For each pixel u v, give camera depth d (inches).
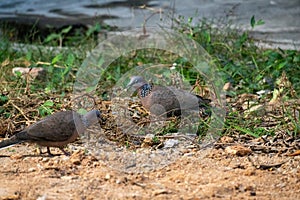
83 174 375.2
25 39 741.9
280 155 413.4
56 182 362.3
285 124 458.3
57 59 560.7
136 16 824.3
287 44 717.9
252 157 409.4
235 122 470.3
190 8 865.5
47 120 394.6
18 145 434.3
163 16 791.1
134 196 342.6
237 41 629.9
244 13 840.3
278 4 866.1
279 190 356.8
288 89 518.9
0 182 361.7
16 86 534.9
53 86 554.3
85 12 887.7
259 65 598.9
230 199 341.7
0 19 853.2
